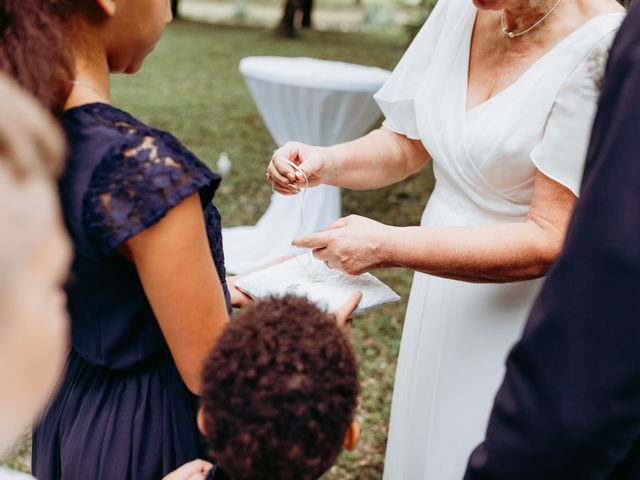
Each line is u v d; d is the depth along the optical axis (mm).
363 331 3721
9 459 2572
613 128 862
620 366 845
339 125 4012
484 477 982
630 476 910
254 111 8328
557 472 906
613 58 904
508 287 1640
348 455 2797
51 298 573
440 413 1738
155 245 1060
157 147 1062
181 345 1146
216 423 961
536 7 1521
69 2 1070
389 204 5688
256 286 1597
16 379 539
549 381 890
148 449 1279
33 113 561
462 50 1699
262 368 934
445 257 1505
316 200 4297
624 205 840
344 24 20031
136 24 1144
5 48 1031
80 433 1278
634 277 832
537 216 1502
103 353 1236
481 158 1584
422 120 1740
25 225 515
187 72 10703
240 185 5742
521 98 1531
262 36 15500
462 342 1696
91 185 1031
